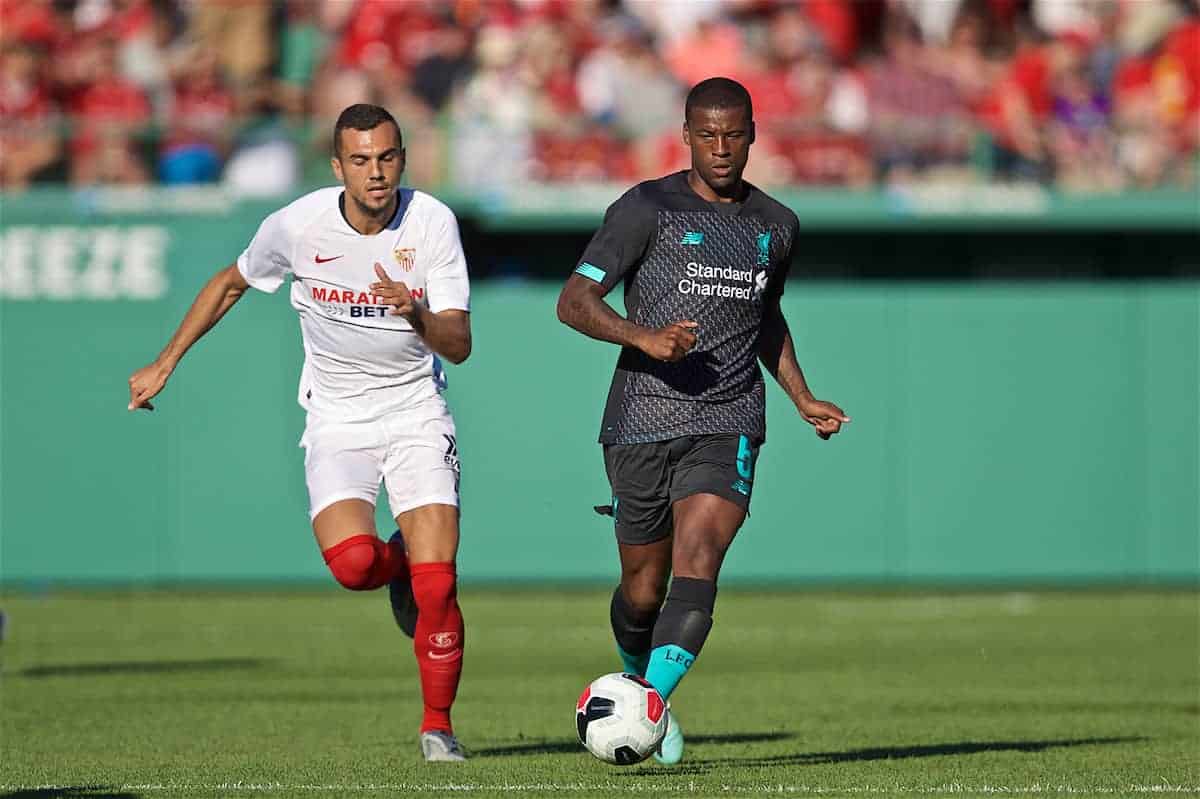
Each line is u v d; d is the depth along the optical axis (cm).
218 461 5762
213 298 2409
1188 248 6222
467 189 5828
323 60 6600
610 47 6444
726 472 2183
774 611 5250
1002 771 2328
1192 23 6825
